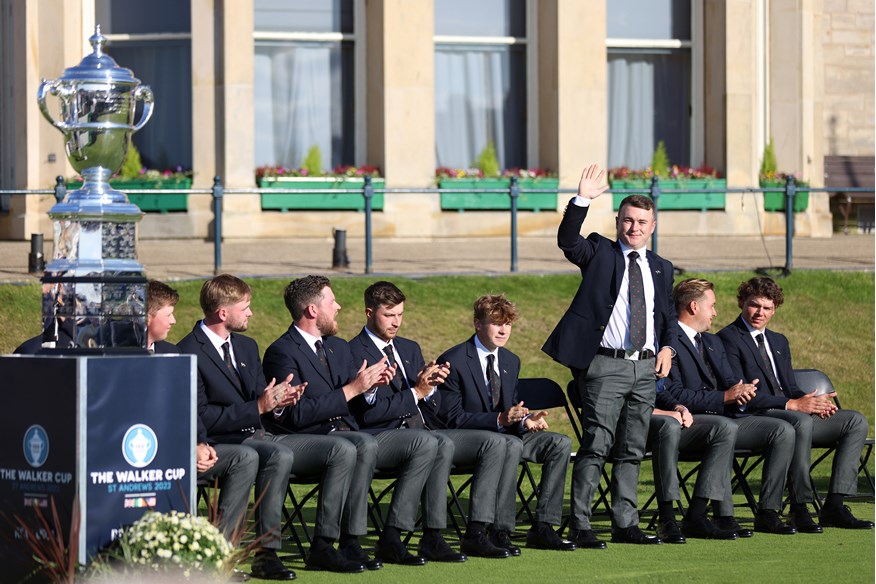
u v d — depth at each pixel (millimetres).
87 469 9164
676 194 28875
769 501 13234
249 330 19453
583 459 12352
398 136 27609
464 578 10812
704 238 28578
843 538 12891
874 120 34844
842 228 33406
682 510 13109
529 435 12492
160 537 9047
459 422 12547
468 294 21234
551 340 12375
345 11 28391
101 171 10164
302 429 11820
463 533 13125
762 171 29953
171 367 9539
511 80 29281
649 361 12344
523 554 11969
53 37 26688
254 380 11781
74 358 9156
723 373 13930
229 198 26641
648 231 12445
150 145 27875
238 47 26844
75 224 9773
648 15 30062
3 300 19328
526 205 28219
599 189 12266
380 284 12742
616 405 12289
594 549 12219
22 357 9453
